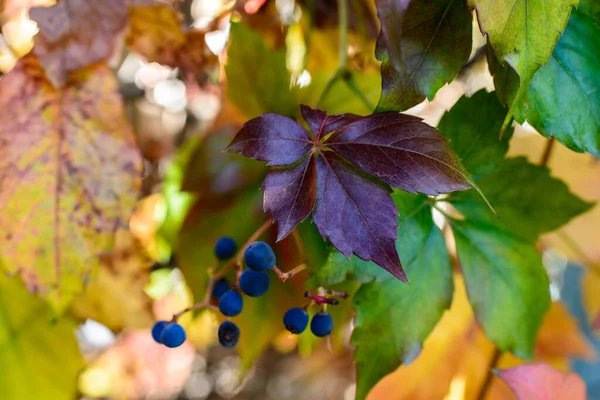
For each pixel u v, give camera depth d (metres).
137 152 0.21
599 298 0.30
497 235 0.22
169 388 0.45
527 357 0.22
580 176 0.28
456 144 0.21
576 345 0.28
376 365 0.21
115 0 0.21
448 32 0.19
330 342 0.25
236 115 0.25
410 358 0.21
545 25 0.17
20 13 0.23
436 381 0.26
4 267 0.20
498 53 0.17
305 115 0.19
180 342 0.22
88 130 0.21
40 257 0.21
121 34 0.21
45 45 0.21
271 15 0.27
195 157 0.25
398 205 0.21
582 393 0.22
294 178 0.18
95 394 0.41
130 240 0.24
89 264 0.21
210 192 0.25
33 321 0.24
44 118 0.21
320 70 0.26
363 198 0.18
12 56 0.23
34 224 0.21
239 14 0.25
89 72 0.21
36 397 0.23
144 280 0.24
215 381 0.60
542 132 0.19
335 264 0.20
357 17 0.27
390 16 0.18
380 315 0.21
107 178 0.21
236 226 0.25
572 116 0.20
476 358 0.26
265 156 0.19
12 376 0.23
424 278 0.21
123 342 0.42
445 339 0.26
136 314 0.24
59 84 0.21
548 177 0.22
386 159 0.18
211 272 0.23
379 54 0.19
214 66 0.24
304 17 0.27
